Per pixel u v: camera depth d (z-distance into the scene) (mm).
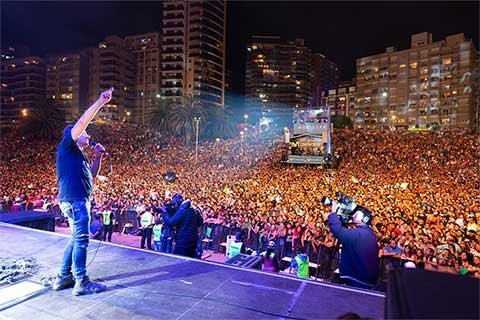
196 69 100562
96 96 105500
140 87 110500
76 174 3309
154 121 54750
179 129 52438
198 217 5715
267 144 43250
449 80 89062
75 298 3102
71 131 3328
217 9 105562
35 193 19562
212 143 50000
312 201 17219
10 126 63406
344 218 4055
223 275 3625
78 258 3232
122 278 3547
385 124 100562
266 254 7227
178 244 5469
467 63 86000
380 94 101812
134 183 24047
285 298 3082
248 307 2910
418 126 93875
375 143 39969
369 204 16031
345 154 37844
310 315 2771
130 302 3021
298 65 148250
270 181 26156
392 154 35656
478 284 1600
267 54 148000
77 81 105500
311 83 155750
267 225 12156
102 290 3242
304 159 35969
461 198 18453
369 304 2979
